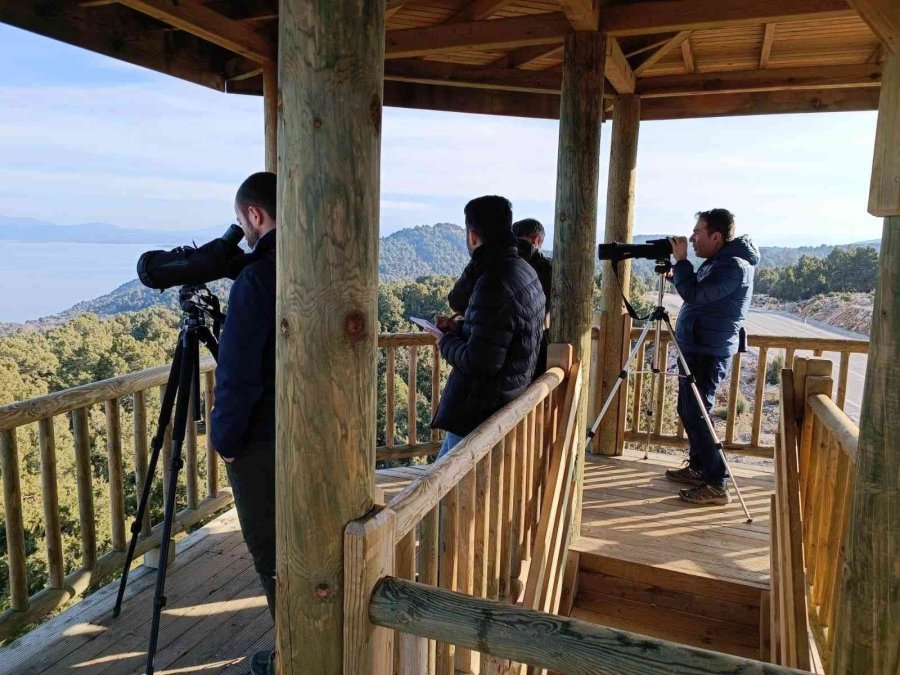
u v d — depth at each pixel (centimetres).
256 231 163
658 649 93
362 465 109
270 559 173
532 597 221
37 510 920
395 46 302
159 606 187
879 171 117
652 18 266
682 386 351
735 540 315
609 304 414
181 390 194
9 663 204
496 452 186
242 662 208
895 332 114
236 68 392
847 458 199
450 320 240
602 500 361
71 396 218
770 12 251
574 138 276
